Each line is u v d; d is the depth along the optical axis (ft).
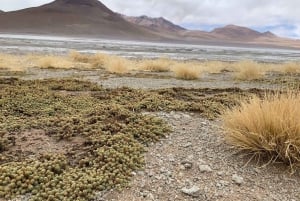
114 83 48.34
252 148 17.40
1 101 27.20
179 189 14.78
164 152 18.29
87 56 91.15
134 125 21.09
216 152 18.35
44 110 25.71
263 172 16.24
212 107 27.61
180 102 28.94
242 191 14.69
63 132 20.06
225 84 53.93
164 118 24.06
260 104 19.61
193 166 16.74
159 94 34.83
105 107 25.59
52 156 16.51
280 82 56.90
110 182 14.74
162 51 187.52
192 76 60.03
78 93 35.50
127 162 16.39
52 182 14.47
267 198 14.21
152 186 14.96
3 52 110.32
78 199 13.46
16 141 18.88
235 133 18.25
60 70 66.74
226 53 217.15
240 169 16.48
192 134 21.07
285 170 16.39
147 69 74.23
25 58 89.15
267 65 97.50
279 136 16.88
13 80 44.16
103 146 17.67
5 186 14.08
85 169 15.66
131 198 14.01
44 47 157.99
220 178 15.69
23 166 15.38
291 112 17.78
